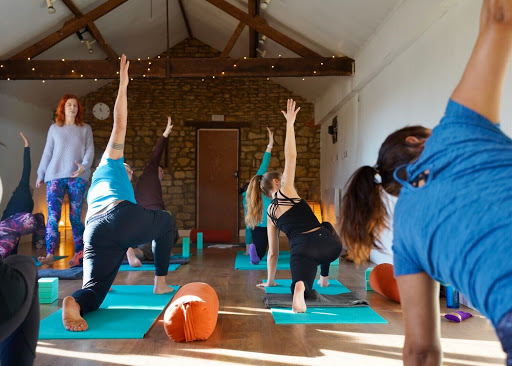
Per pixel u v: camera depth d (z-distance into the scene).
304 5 6.53
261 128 11.23
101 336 2.84
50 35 7.54
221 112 11.25
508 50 1.01
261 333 2.96
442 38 4.35
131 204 3.22
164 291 4.11
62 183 6.15
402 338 2.85
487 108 1.02
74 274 5.13
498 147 0.96
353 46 7.07
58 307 3.71
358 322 3.20
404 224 1.04
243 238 10.38
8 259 1.36
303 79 9.70
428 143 1.05
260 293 4.29
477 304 0.90
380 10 5.67
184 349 2.64
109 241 3.22
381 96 6.31
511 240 0.84
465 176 0.94
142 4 8.37
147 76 7.72
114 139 3.29
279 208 3.65
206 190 11.23
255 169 11.22
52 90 9.79
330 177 9.90
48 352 2.56
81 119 6.27
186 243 6.93
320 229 3.55
